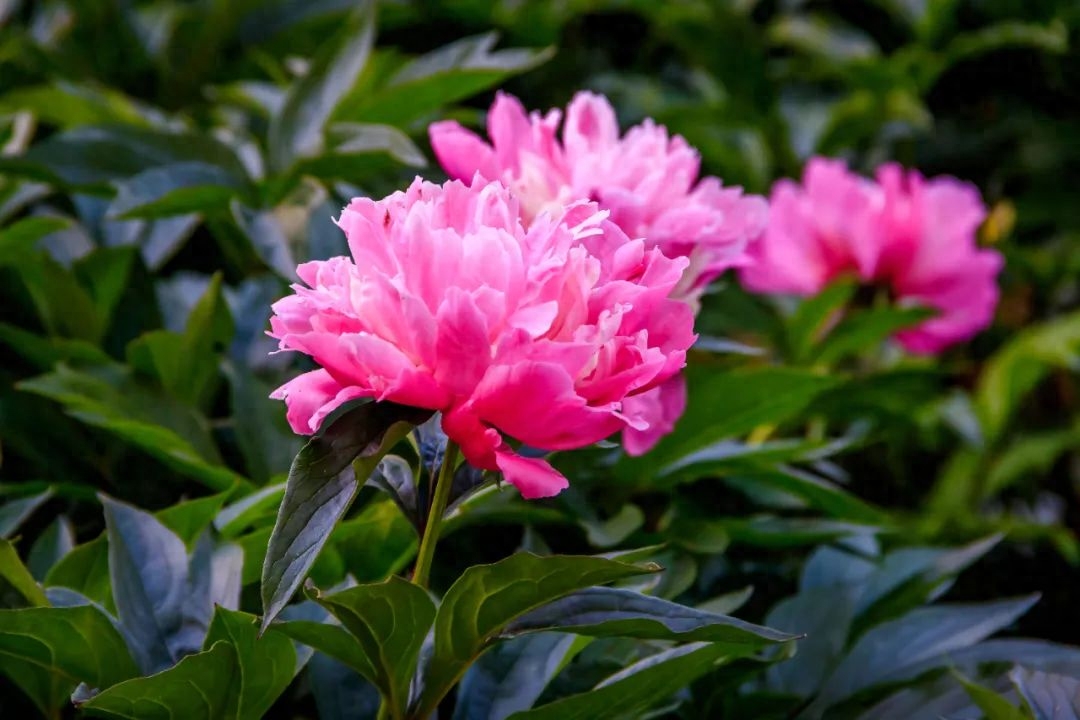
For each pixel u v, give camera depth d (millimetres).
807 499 1460
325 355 1141
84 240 1594
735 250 1327
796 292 1939
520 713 1207
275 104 1740
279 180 1508
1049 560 1951
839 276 1868
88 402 1388
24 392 1476
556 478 1146
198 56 2006
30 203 1689
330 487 1139
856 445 1454
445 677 1197
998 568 1932
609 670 1312
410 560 1356
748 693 1344
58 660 1229
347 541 1334
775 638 1163
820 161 1896
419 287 1145
